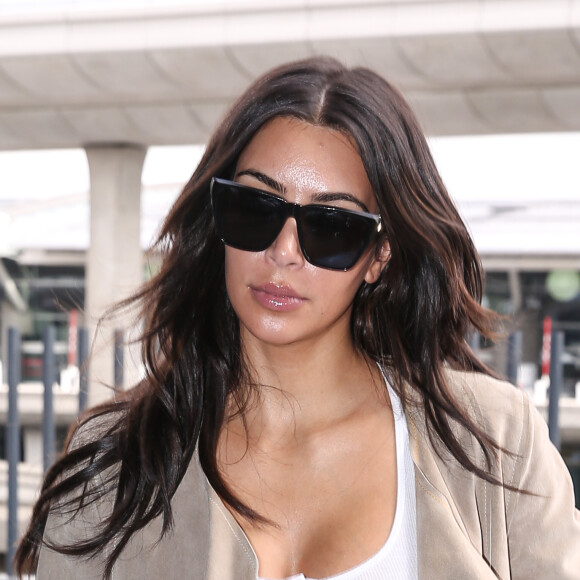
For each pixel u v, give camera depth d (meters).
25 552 1.71
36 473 8.20
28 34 8.52
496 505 1.68
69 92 9.14
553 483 1.74
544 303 14.55
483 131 8.92
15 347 4.89
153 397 1.64
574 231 14.67
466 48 7.35
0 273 15.23
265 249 1.49
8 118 10.09
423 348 1.71
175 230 1.69
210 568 1.53
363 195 1.54
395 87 1.63
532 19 7.00
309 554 1.57
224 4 7.80
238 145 1.54
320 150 1.51
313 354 1.65
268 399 1.67
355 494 1.62
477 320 1.77
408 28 7.30
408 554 1.59
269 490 1.63
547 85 8.04
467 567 1.58
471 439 1.71
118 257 10.76
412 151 1.60
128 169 10.74
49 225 15.59
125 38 8.21
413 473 1.65
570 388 13.89
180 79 8.52
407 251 1.64
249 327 1.53
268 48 7.76
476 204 15.07
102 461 1.63
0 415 10.02
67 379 8.55
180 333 1.68
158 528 1.61
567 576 1.67
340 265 1.51
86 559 1.62
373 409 1.71
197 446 1.64
